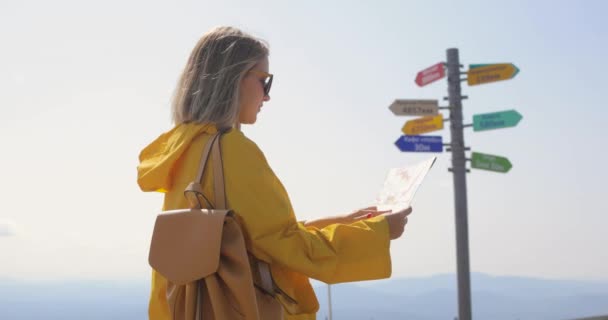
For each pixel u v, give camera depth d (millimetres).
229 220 1277
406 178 1635
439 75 10617
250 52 1516
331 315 3061
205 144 1418
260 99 1563
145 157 1605
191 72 1529
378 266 1401
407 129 10328
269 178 1362
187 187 1322
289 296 1359
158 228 1321
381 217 1456
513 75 10188
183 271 1282
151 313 1537
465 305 10453
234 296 1287
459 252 10578
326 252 1347
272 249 1308
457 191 10555
